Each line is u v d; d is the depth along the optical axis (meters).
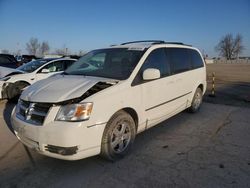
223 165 3.60
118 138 3.68
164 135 4.85
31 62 9.30
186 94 5.67
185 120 5.90
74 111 3.14
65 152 3.10
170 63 5.00
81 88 3.47
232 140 4.62
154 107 4.38
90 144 3.22
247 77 20.50
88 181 3.17
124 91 3.69
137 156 3.89
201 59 6.68
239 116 6.36
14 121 3.63
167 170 3.45
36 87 3.81
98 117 3.26
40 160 3.73
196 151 4.10
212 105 7.74
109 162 3.66
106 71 4.22
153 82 4.29
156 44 4.79
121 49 4.62
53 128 3.09
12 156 3.87
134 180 3.20
